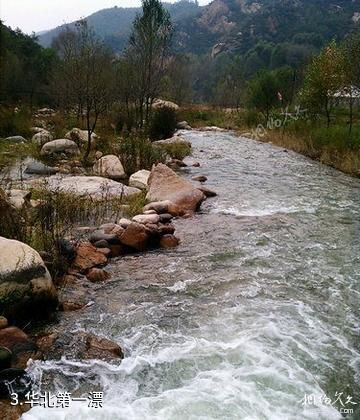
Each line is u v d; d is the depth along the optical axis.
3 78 33.41
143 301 6.41
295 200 12.73
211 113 46.50
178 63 47.41
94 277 6.99
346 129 21.16
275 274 7.47
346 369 5.00
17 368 4.51
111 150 17.27
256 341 5.43
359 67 19.84
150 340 5.42
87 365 4.84
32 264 5.65
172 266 7.69
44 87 42.16
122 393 4.46
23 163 16.02
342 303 6.54
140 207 10.77
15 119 24.52
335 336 5.65
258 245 8.85
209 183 14.66
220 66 101.06
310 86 24.52
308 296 6.72
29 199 10.38
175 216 10.59
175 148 20.38
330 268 7.80
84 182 12.73
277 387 4.62
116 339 5.43
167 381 4.66
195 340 5.43
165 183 11.84
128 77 24.62
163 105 25.62
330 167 18.58
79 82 17.09
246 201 12.39
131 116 25.00
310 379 4.79
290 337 5.57
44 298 5.71
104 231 8.62
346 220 10.83
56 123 26.08
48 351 5.03
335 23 123.19
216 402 4.36
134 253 8.28
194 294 6.66
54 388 4.46
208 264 7.81
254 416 4.18
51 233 7.88
